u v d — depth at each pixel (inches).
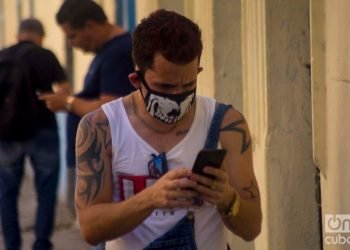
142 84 361.4
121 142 369.4
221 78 665.6
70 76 1245.7
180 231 368.5
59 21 629.3
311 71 507.2
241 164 372.2
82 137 373.7
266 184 555.2
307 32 550.9
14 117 767.1
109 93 605.9
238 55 665.6
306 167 554.9
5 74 769.6
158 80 354.0
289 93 553.3
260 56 561.0
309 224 556.4
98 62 615.8
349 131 444.1
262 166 560.7
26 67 769.6
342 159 458.9
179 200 346.9
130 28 1024.9
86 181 370.0
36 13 1497.3
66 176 1102.4
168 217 368.5
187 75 353.1
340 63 457.7
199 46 353.7
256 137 576.4
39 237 799.7
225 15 662.5
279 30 552.1
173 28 349.7
